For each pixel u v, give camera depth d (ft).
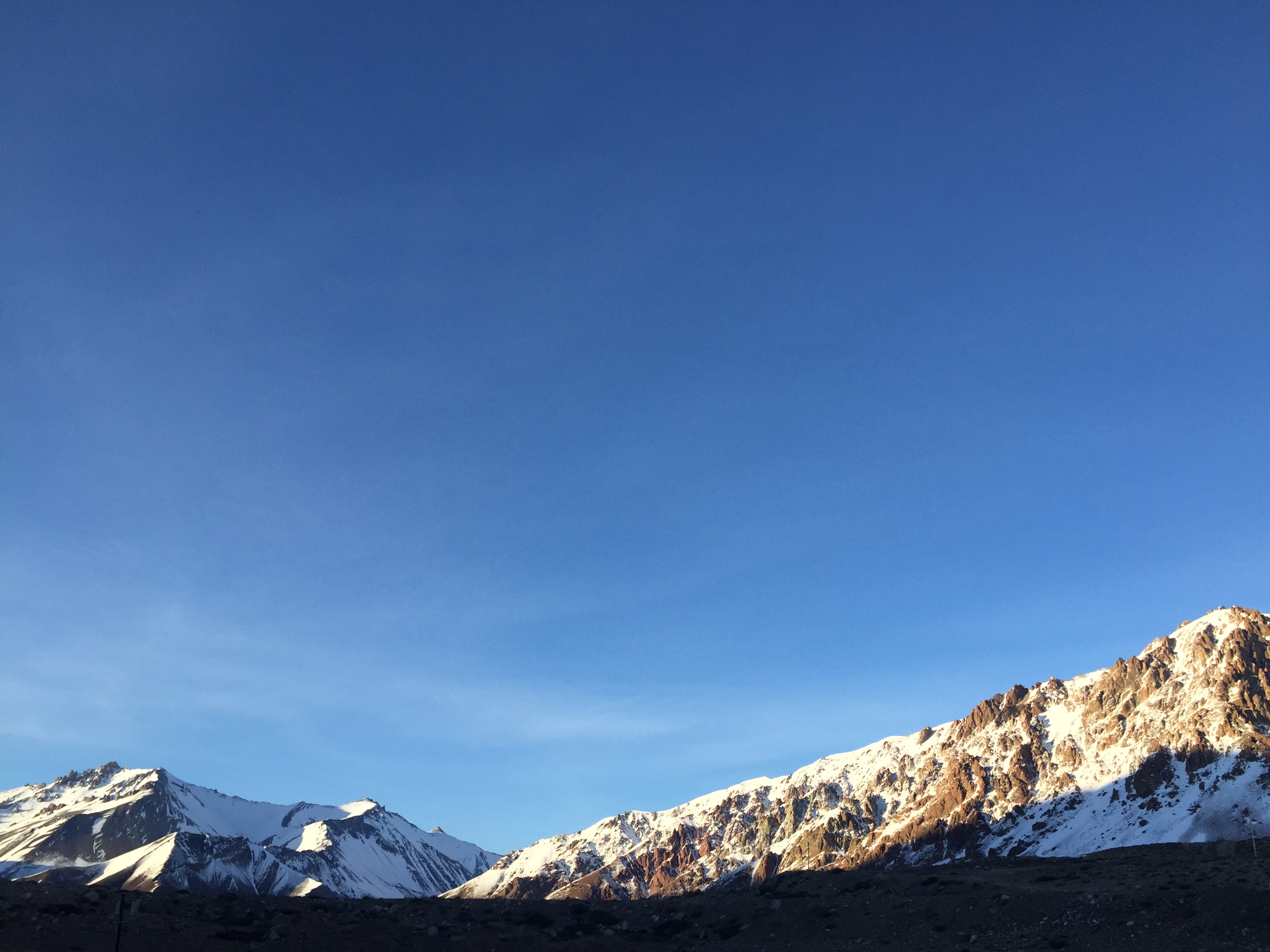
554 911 522.88
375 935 406.21
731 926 457.68
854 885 501.15
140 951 352.28
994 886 428.15
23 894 428.15
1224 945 309.42
